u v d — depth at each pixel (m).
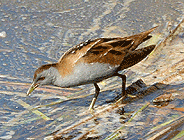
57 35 14.06
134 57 9.78
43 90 11.09
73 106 10.20
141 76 11.58
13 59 12.39
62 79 9.67
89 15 15.69
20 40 13.65
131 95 10.52
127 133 8.62
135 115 9.39
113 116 9.52
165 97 10.09
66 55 9.70
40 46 13.27
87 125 9.16
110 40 9.83
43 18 15.32
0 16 15.30
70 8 16.30
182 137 8.17
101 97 10.67
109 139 8.42
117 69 9.76
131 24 14.88
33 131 9.00
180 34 13.94
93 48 9.48
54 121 9.45
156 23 14.91
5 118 9.57
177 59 12.41
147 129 8.70
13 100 10.41
